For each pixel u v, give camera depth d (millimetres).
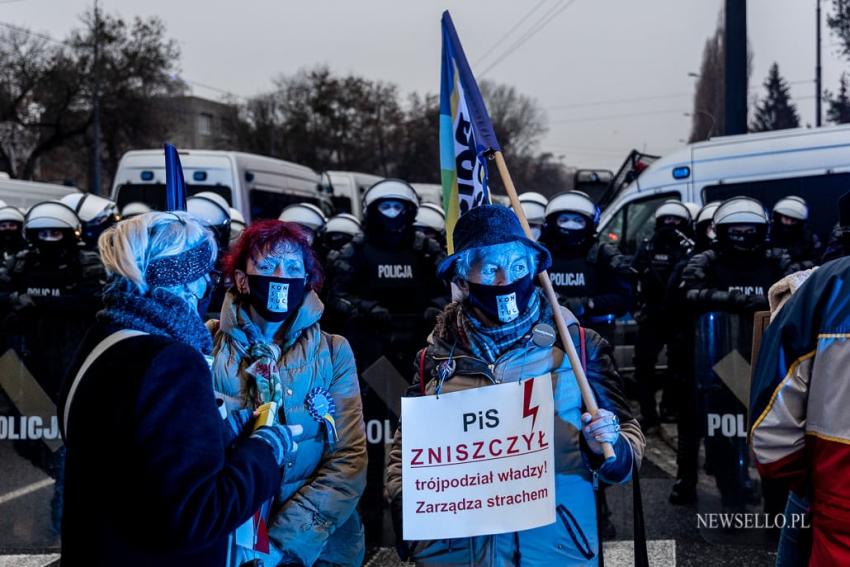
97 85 29953
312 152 48438
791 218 6184
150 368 1668
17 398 4297
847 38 21250
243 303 2484
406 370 4363
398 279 5223
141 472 1619
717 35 24812
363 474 2529
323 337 2561
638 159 10945
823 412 2043
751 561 4070
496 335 2193
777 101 32750
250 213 12422
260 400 2367
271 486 1865
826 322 2041
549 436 2109
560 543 2158
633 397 6977
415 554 2264
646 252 7457
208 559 1780
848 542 2002
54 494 4297
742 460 4254
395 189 5133
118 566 1665
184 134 49281
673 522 4613
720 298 4652
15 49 29797
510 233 2129
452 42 2545
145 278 1802
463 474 2148
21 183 12812
